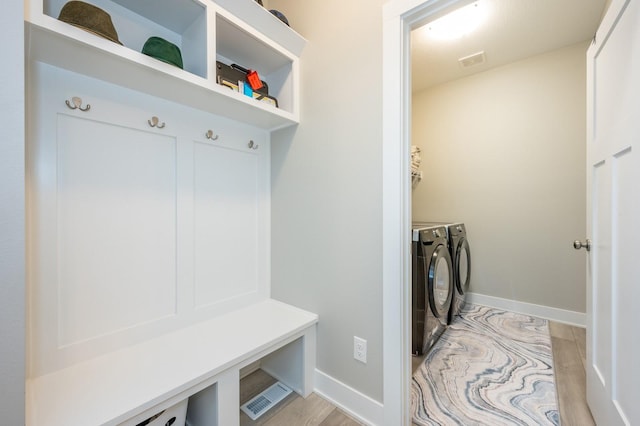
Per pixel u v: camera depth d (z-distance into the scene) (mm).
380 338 1292
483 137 2896
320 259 1541
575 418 1376
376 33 1285
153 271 1315
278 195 1775
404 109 1229
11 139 671
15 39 674
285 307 1698
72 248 1087
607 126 1149
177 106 1373
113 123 1174
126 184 1225
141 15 1228
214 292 1552
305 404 1487
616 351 1065
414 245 1898
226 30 1324
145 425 993
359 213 1357
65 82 1054
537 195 2641
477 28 2188
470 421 1378
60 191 1057
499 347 2070
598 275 1257
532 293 2684
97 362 1115
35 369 1008
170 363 1119
